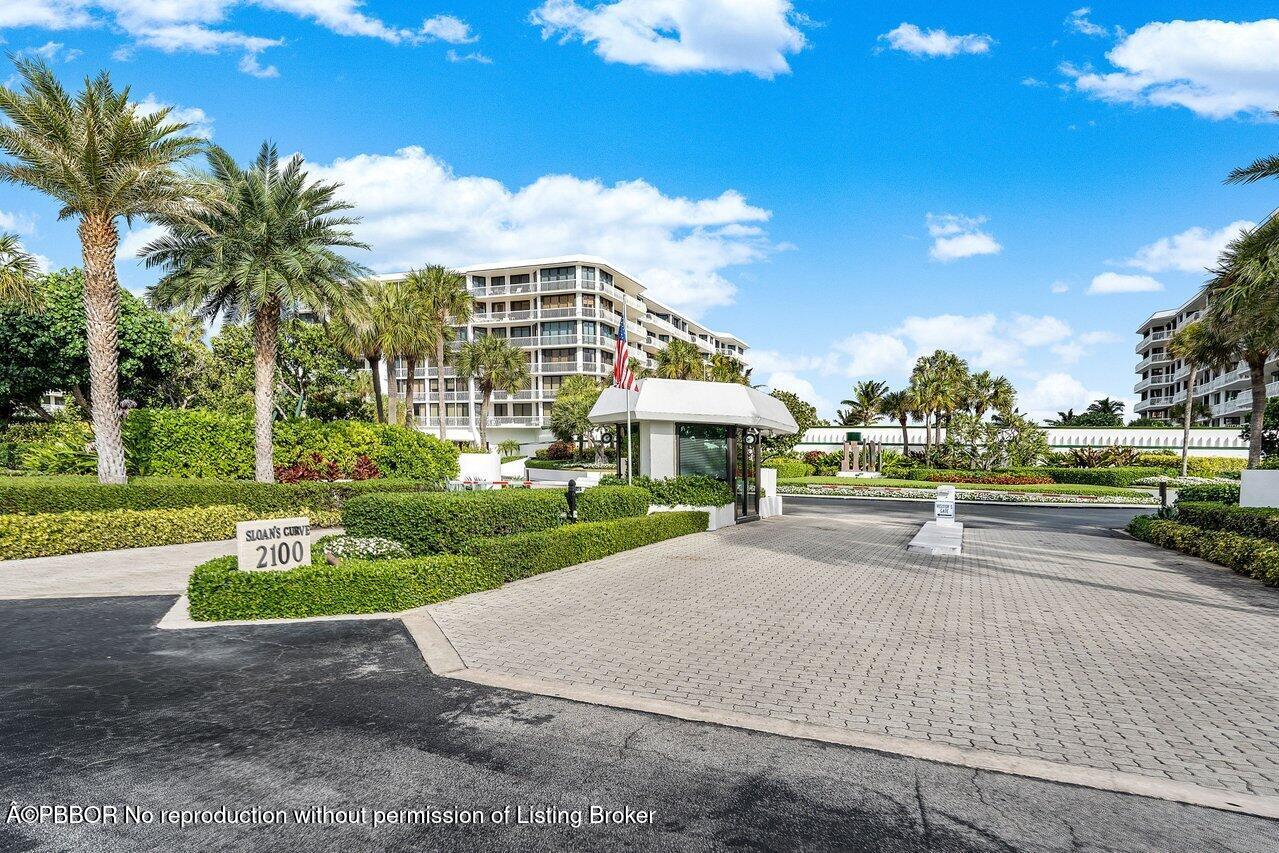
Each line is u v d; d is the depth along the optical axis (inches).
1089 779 160.2
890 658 255.1
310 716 195.0
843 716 197.8
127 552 521.7
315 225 749.3
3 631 283.7
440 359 1594.5
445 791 152.9
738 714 198.5
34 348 884.0
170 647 260.8
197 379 1177.4
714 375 1998.0
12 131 548.1
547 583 390.9
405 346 1378.0
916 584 407.2
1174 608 343.3
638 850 130.6
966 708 204.8
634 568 446.9
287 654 252.8
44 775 159.0
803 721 193.8
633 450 728.3
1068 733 186.9
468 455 1138.0
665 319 3189.0
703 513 661.9
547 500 486.3
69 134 567.8
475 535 405.1
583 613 320.2
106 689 215.6
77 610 321.7
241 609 301.3
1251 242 511.8
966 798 151.6
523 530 454.6
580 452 2311.8
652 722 192.4
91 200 573.9
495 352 2107.5
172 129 616.7
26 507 516.1
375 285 874.8
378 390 1327.5
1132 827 140.3
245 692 213.8
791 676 233.1
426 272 1550.2
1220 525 531.5
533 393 2502.5
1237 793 154.1
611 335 2623.0
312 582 308.2
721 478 753.0
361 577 315.6
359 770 162.6
